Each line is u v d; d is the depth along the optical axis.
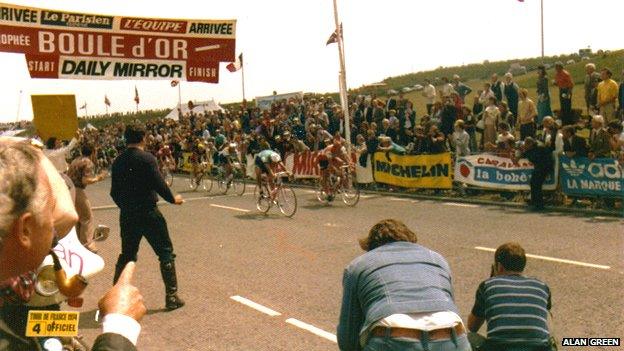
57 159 5.61
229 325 5.92
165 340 5.57
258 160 13.69
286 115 23.59
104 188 23.23
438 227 10.68
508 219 11.16
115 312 1.16
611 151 11.55
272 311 6.32
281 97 34.09
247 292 7.07
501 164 13.65
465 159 14.50
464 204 13.51
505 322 3.44
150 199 6.32
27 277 1.16
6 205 0.92
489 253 8.42
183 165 27.16
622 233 9.26
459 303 6.27
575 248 8.41
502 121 15.48
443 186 15.12
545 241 9.00
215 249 9.69
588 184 11.88
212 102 41.69
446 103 16.91
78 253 1.78
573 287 6.59
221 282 7.58
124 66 7.93
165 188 6.26
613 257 7.77
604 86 14.15
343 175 14.49
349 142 17.16
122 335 1.12
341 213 13.10
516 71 41.03
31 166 0.98
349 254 8.87
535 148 12.22
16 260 0.97
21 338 1.12
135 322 1.17
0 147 0.98
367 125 18.16
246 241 10.26
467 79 46.78
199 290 7.25
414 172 15.88
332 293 6.88
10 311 1.13
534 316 3.45
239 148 22.11
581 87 27.03
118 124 39.16
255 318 6.11
